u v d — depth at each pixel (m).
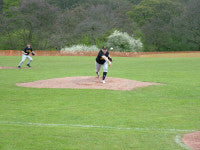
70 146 7.51
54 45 79.94
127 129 9.13
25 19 77.75
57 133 8.62
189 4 92.62
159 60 50.75
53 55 69.50
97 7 89.88
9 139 8.02
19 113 11.36
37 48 81.88
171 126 9.48
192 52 86.88
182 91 15.93
